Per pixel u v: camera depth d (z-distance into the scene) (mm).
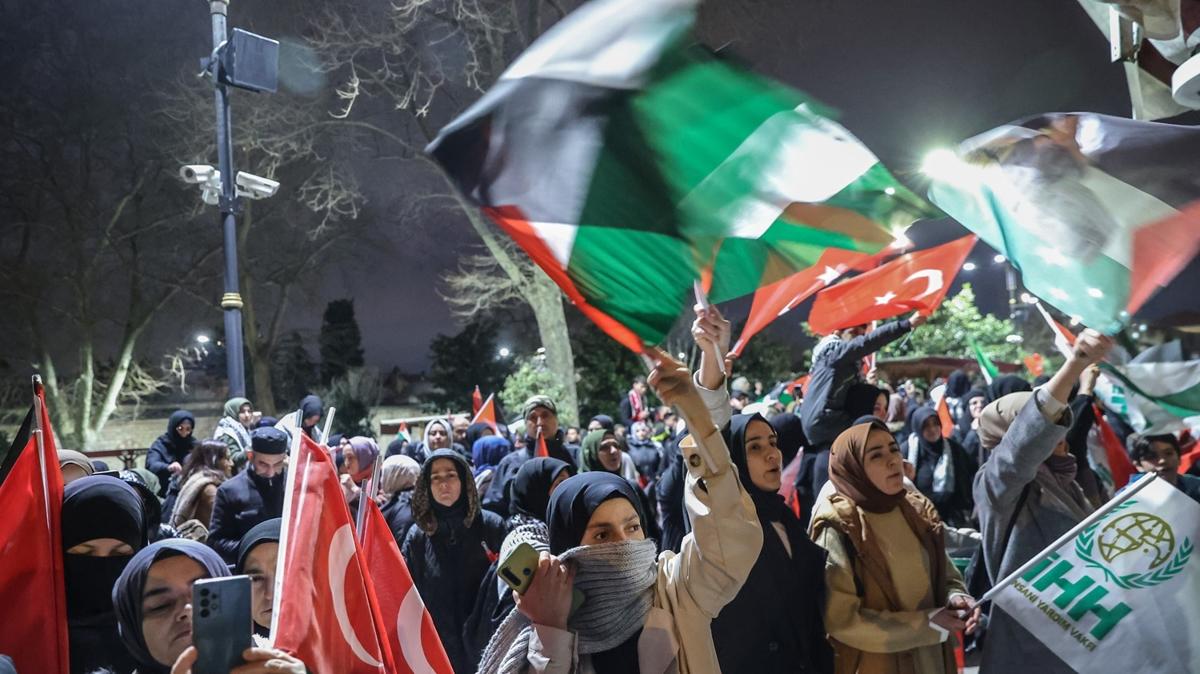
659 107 1941
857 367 6648
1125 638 3426
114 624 2938
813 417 6543
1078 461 5406
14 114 25797
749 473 3863
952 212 2637
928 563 3871
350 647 2746
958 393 12484
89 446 27656
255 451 5773
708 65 1923
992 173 2650
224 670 2006
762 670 3598
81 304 27203
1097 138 2637
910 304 6523
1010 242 2613
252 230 29312
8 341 27547
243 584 2041
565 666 2680
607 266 2023
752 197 2000
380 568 3461
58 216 27188
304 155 23578
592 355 26828
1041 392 3941
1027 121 2709
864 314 6602
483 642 4934
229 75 11258
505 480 7195
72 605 2924
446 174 1993
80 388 27359
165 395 31281
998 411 4688
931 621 3568
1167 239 2508
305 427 10758
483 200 1980
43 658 2777
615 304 2041
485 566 5258
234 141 21781
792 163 2031
